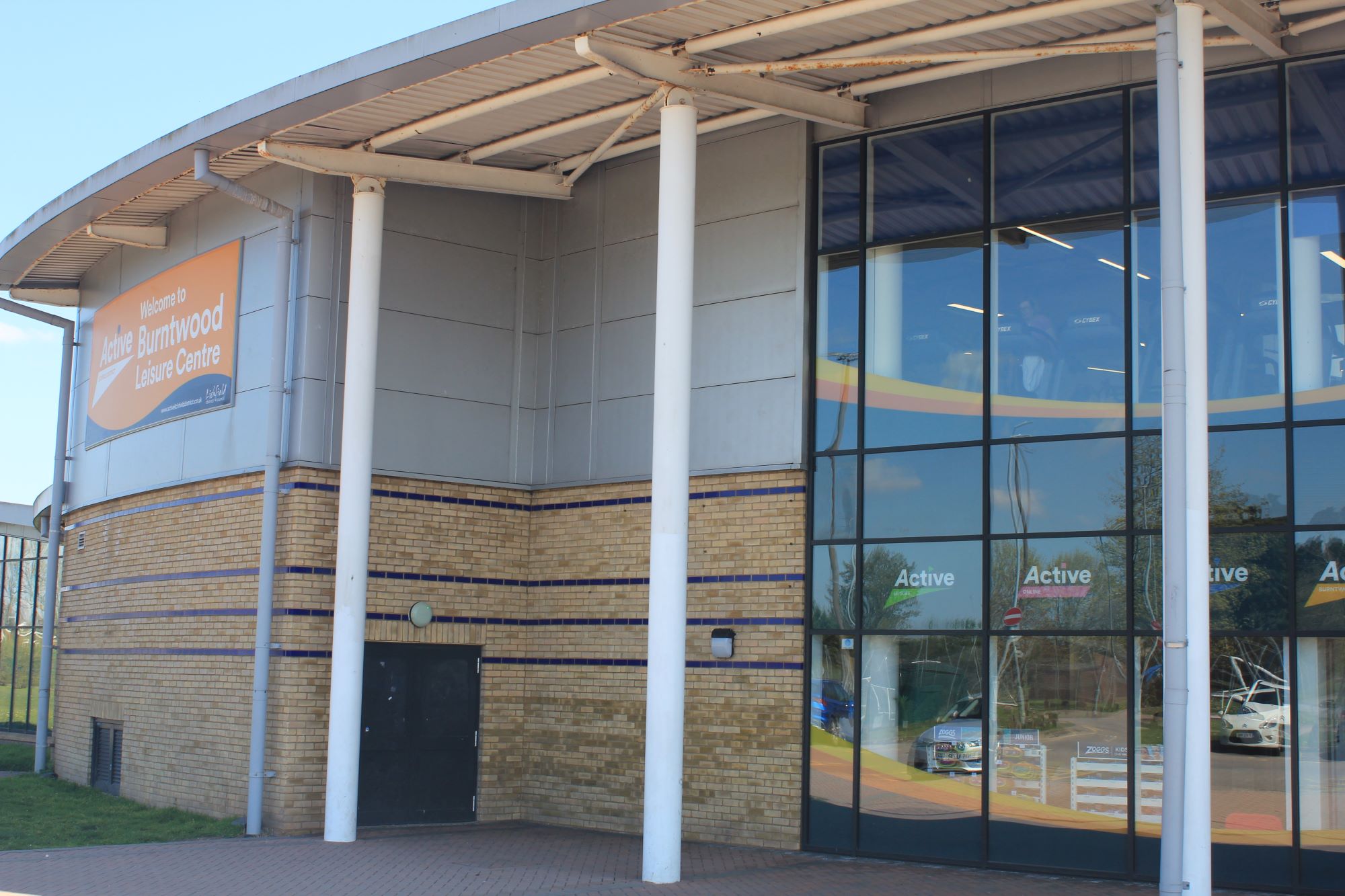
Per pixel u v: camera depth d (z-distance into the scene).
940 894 11.94
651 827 12.44
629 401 16.58
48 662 21.05
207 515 16.77
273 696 15.27
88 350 20.83
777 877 12.74
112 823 15.65
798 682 14.66
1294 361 12.59
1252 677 12.45
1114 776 12.93
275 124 14.15
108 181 16.33
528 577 17.22
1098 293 13.56
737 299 15.63
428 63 12.62
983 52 12.72
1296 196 12.73
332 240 16.03
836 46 12.62
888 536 14.40
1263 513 12.55
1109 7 11.52
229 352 16.77
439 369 16.70
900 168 14.87
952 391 14.24
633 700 15.98
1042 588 13.51
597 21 11.83
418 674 16.31
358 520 14.80
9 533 29.86
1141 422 13.20
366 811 15.77
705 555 15.51
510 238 17.53
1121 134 13.59
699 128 14.92
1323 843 12.02
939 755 13.84
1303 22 12.16
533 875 12.67
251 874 12.49
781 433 15.05
